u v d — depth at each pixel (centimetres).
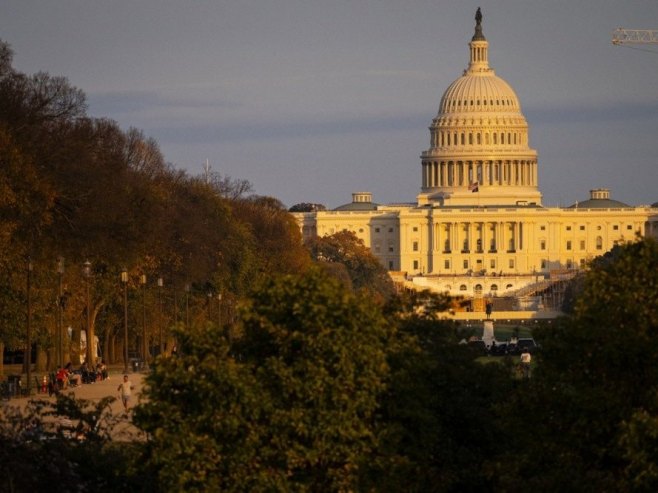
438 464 17125
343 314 16562
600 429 15912
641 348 15900
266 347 16775
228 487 16138
